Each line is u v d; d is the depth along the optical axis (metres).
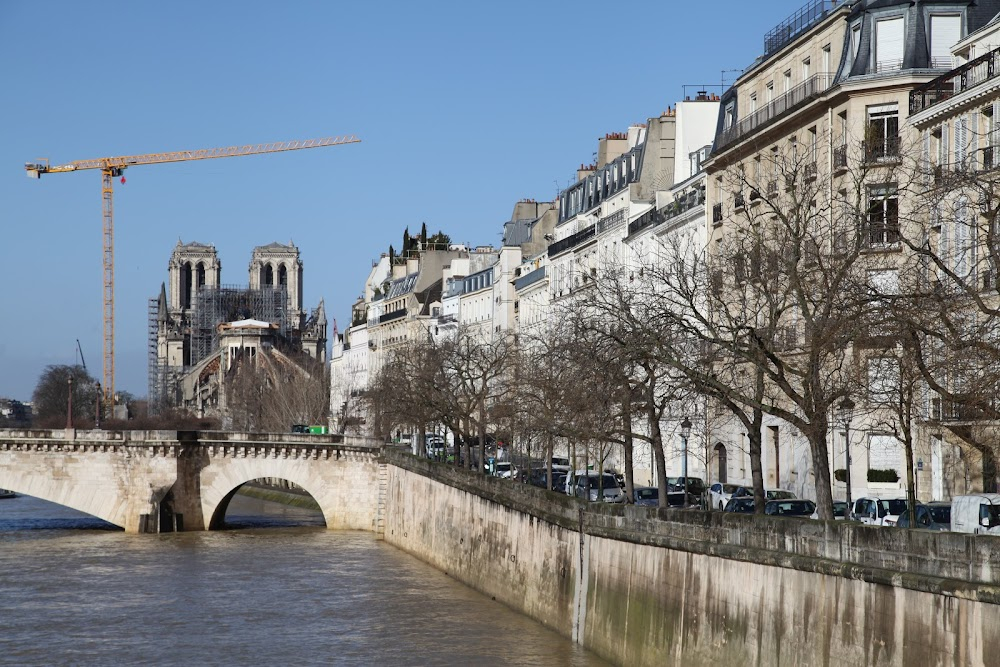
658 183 126.81
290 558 111.69
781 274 61.41
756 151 89.44
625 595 57.22
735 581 45.34
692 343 64.44
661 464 67.62
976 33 70.88
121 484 137.62
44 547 120.75
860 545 37.16
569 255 143.62
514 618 75.62
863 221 50.50
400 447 135.75
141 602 86.44
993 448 60.56
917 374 48.78
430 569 103.19
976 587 31.52
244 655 68.88
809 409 49.34
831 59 81.38
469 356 128.75
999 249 45.66
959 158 66.38
